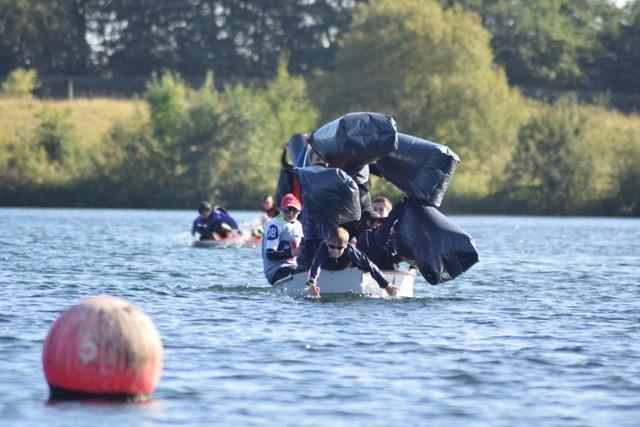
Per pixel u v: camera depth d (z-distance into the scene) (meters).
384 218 46.84
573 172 174.25
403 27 176.25
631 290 51.75
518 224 139.25
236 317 38.91
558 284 54.66
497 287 52.69
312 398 26.50
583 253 80.50
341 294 45.16
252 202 179.38
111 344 25.22
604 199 175.75
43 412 24.50
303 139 61.72
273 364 30.25
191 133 179.25
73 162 181.88
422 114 174.88
